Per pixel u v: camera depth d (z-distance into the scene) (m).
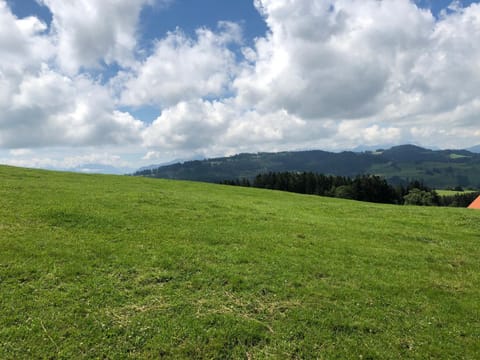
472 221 22.78
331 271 11.88
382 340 8.12
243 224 17.59
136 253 11.70
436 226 21.30
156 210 18.48
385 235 18.03
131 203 19.72
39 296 8.52
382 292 10.59
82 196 20.38
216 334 7.74
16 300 8.23
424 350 7.87
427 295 10.70
